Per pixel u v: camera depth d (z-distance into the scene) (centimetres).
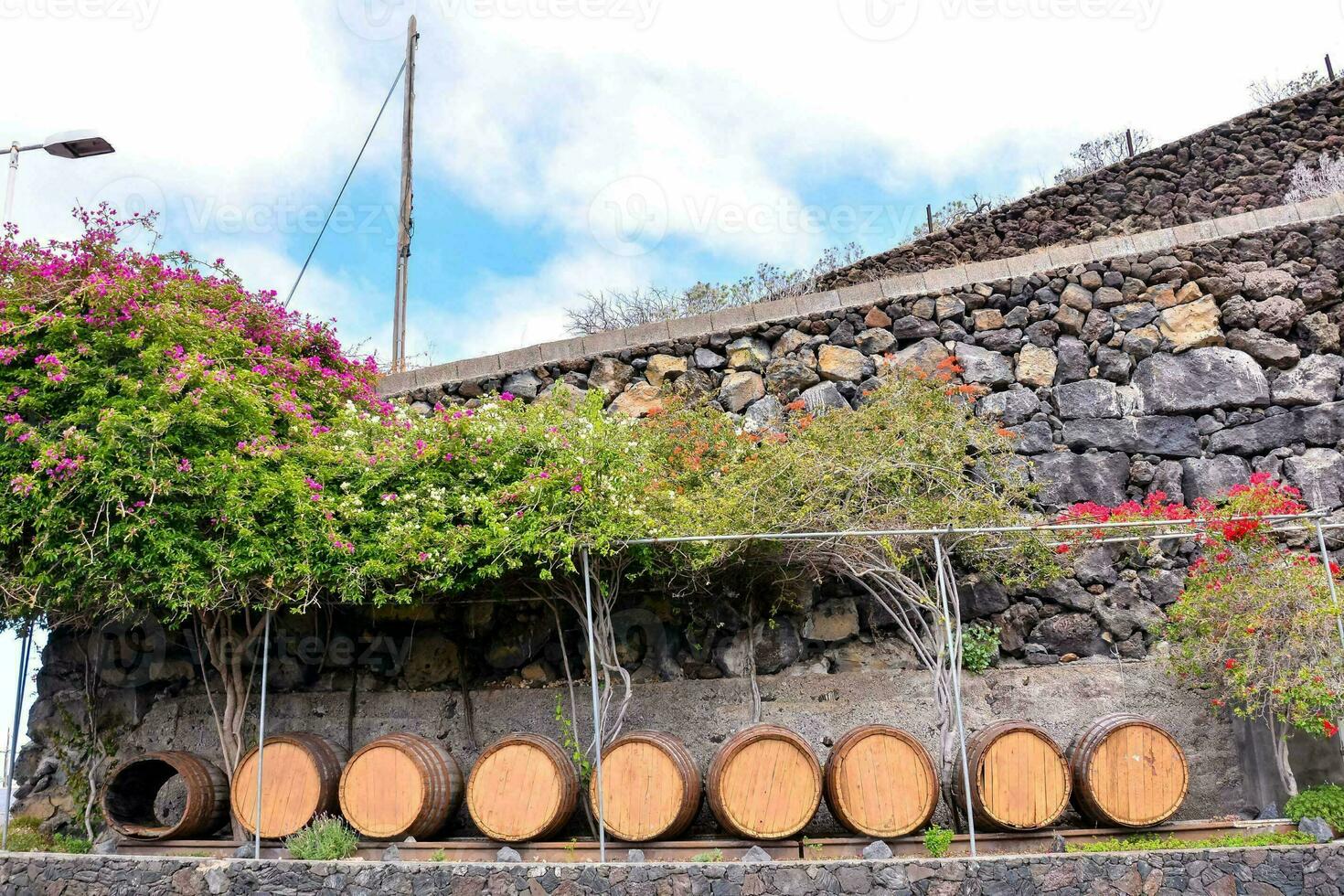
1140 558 804
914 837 644
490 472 712
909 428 798
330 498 684
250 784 729
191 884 651
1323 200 916
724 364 952
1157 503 807
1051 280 927
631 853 640
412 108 1559
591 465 692
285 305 918
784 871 593
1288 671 637
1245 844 612
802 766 647
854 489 737
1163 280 910
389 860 662
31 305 727
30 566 663
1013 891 583
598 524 666
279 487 677
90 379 700
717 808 641
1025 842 650
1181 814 713
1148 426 876
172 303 772
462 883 618
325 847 670
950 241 1401
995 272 938
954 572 767
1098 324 907
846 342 934
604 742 712
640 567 744
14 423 675
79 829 838
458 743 799
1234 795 718
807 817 639
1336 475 837
